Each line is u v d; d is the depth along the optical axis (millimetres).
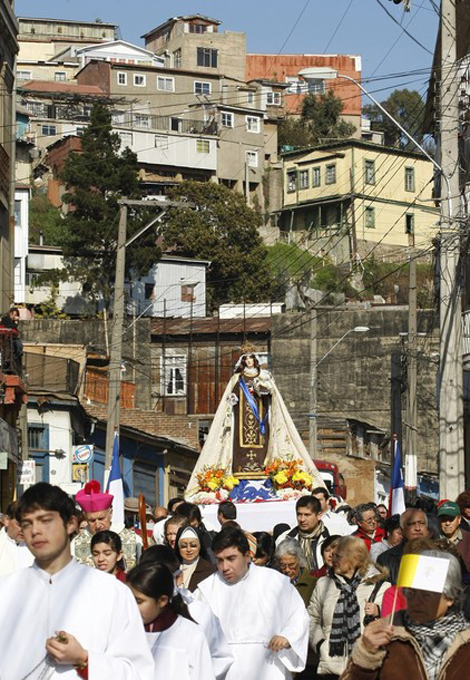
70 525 7445
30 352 48812
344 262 91812
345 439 62781
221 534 11539
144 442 50906
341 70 121000
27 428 40969
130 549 15234
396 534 15234
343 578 12227
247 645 11398
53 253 77000
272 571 11672
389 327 67562
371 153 98125
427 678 7504
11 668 7207
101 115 78562
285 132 110250
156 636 8891
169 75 107250
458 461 24844
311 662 13211
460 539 14078
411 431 40781
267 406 25203
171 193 87062
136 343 68312
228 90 109500
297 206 99438
